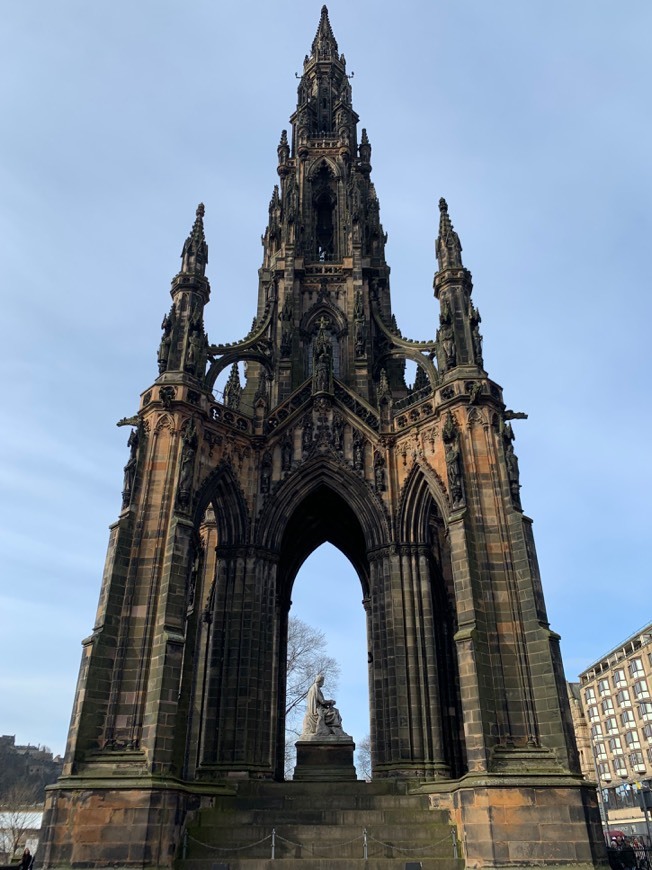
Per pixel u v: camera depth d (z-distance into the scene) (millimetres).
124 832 28594
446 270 44906
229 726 38219
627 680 146000
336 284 59344
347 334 56594
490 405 39969
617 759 147000
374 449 45875
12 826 89875
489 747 30891
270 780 37500
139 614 34625
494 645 33875
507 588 35281
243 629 40812
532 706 32656
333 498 51625
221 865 28469
